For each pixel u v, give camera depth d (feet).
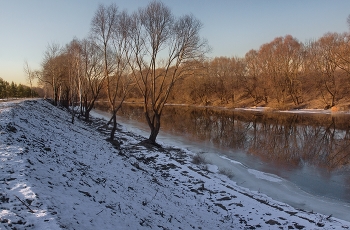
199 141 88.69
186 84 242.37
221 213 35.45
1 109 55.57
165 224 25.05
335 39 175.63
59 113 105.91
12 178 21.18
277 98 205.46
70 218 17.71
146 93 76.18
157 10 70.54
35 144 33.40
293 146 82.02
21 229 15.02
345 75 182.80
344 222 32.96
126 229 20.08
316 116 151.02
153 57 74.08
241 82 238.68
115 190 28.86
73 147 42.01
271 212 35.14
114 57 83.05
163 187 40.27
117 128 106.11
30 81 188.96
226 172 54.95
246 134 102.22
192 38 70.49
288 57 198.29
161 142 83.87
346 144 84.43
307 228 30.27
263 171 57.57
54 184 23.06
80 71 95.35
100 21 74.49
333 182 51.03
